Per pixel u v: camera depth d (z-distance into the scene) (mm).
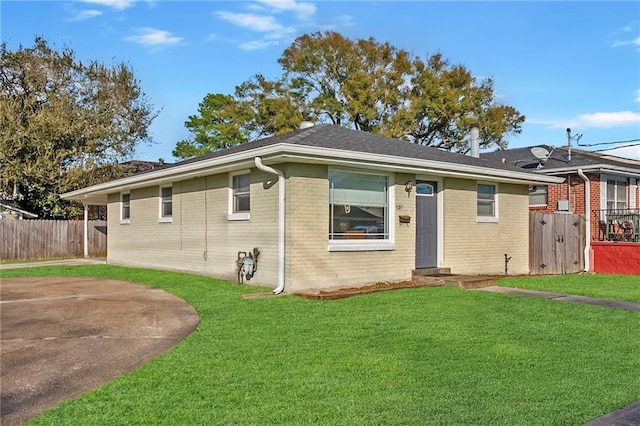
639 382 5094
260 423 4051
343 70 33125
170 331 7457
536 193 20109
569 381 5105
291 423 4043
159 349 6477
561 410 4332
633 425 4039
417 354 6066
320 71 33406
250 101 35094
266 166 10852
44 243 23375
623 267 16469
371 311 8773
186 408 4387
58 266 17938
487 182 14906
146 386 4969
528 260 15922
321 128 13383
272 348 6340
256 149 10656
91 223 24766
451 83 34031
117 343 6809
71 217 29141
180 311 8953
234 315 8500
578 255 17156
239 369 5480
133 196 17812
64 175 27594
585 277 14945
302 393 4734
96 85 31188
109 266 17703
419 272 12859
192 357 5965
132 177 16031
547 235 16391
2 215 26547
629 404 4504
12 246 22438
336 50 32875
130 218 18016
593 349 6340
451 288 11555
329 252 11344
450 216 13812
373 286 11586
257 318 8234
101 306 9539
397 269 12492
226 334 7129
